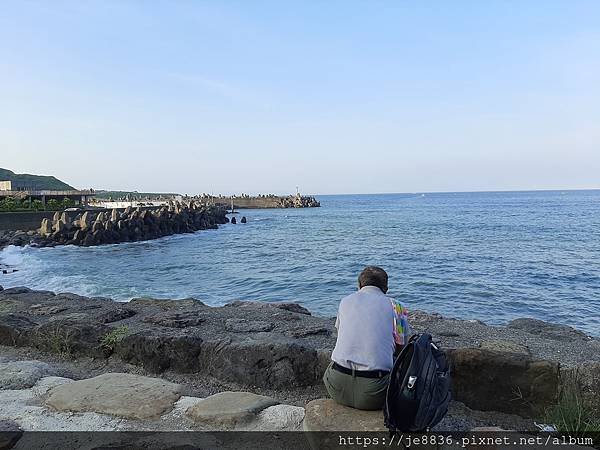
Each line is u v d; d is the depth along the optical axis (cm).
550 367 420
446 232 4050
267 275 1970
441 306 1374
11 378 490
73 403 430
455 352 438
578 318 1247
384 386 348
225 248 3189
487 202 13112
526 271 1977
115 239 3625
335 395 365
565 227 4425
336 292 1591
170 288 1670
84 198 7075
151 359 541
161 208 4728
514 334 574
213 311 727
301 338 564
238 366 505
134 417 410
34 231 3531
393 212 8569
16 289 980
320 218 7100
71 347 586
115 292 1569
